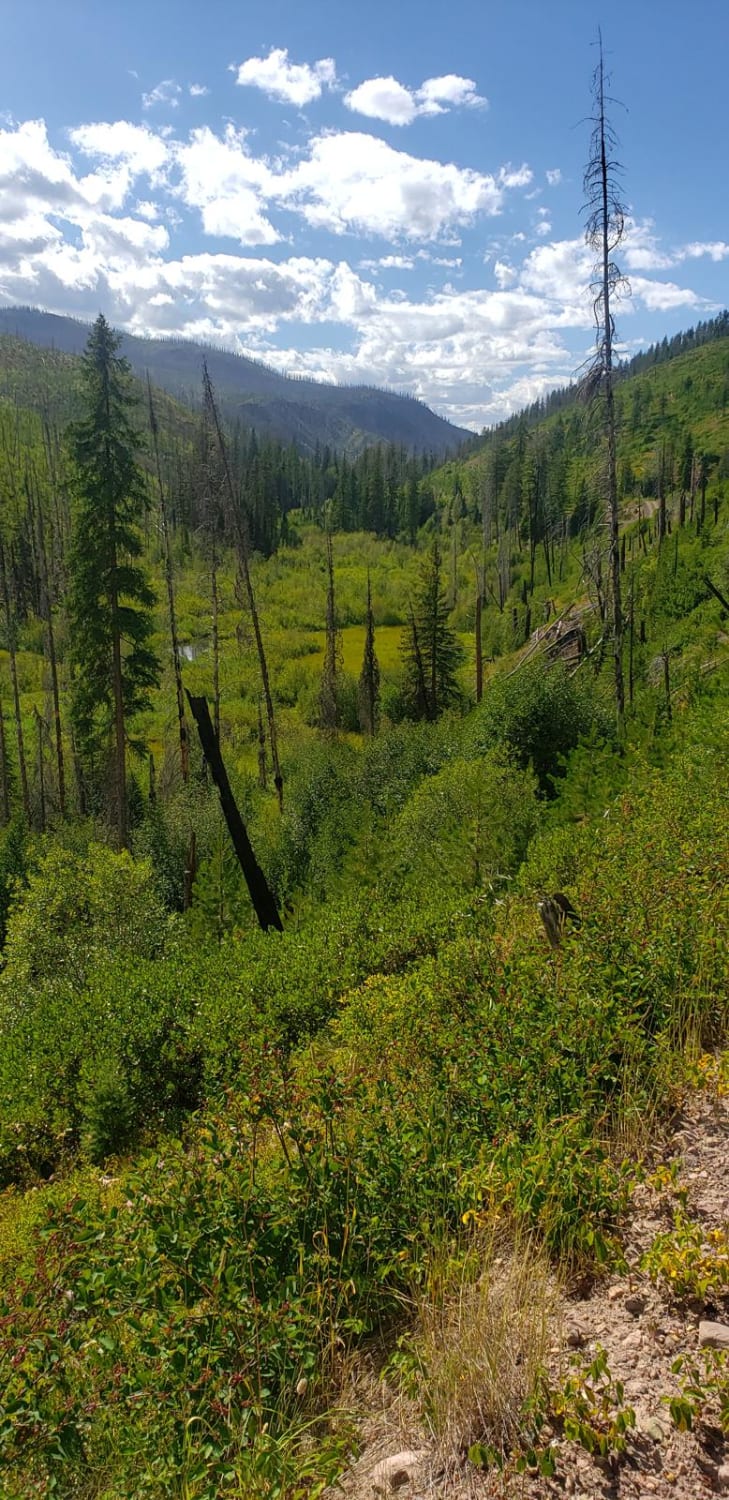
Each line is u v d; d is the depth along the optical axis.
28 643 70.44
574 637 38.94
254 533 104.88
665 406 158.38
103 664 27.64
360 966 9.90
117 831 29.73
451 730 27.77
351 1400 3.05
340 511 130.12
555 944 6.30
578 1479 2.46
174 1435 2.84
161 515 38.50
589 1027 4.72
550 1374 2.88
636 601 44.06
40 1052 10.36
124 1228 3.43
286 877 22.05
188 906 21.44
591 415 20.31
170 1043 9.52
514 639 69.75
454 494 145.75
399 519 133.25
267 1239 3.46
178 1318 3.05
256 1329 3.06
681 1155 4.00
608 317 18.98
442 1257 3.44
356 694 54.44
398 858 16.34
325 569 99.25
